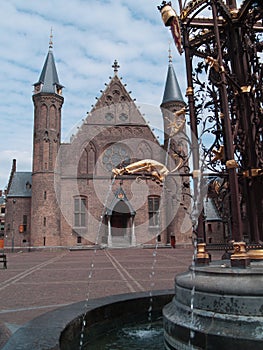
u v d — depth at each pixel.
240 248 4.23
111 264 19.91
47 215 39.91
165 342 4.34
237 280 3.71
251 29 5.61
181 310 4.10
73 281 12.68
